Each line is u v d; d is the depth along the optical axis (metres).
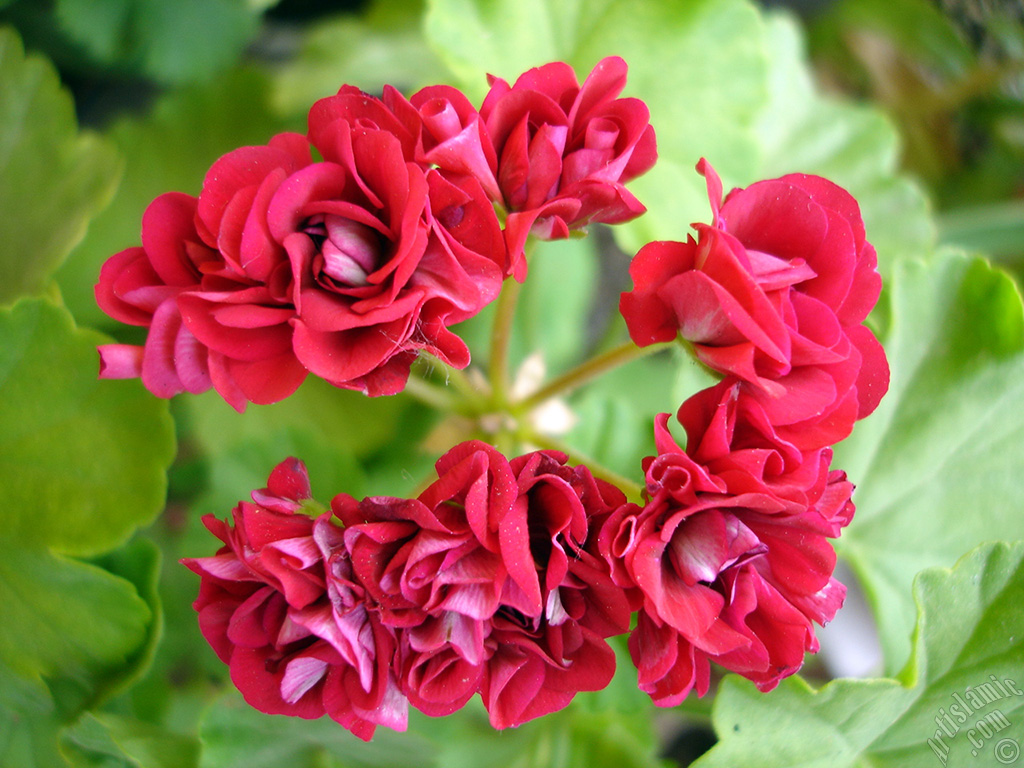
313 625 0.13
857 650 0.25
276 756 0.18
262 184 0.13
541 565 0.14
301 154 0.14
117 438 0.16
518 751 0.22
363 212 0.13
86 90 0.27
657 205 0.20
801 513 0.13
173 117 0.23
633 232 0.20
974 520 0.19
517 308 0.26
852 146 0.25
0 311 0.16
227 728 0.17
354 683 0.14
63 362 0.16
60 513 0.16
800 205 0.14
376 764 0.19
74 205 0.19
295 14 0.29
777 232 0.14
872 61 0.30
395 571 0.13
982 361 0.19
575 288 0.28
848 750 0.17
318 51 0.25
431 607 0.13
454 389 0.22
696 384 0.19
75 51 0.25
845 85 0.32
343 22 0.25
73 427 0.16
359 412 0.23
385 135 0.13
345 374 0.13
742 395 0.14
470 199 0.14
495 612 0.14
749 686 0.16
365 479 0.21
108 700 0.17
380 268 0.14
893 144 0.25
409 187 0.13
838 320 0.14
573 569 0.14
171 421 0.16
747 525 0.14
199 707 0.21
